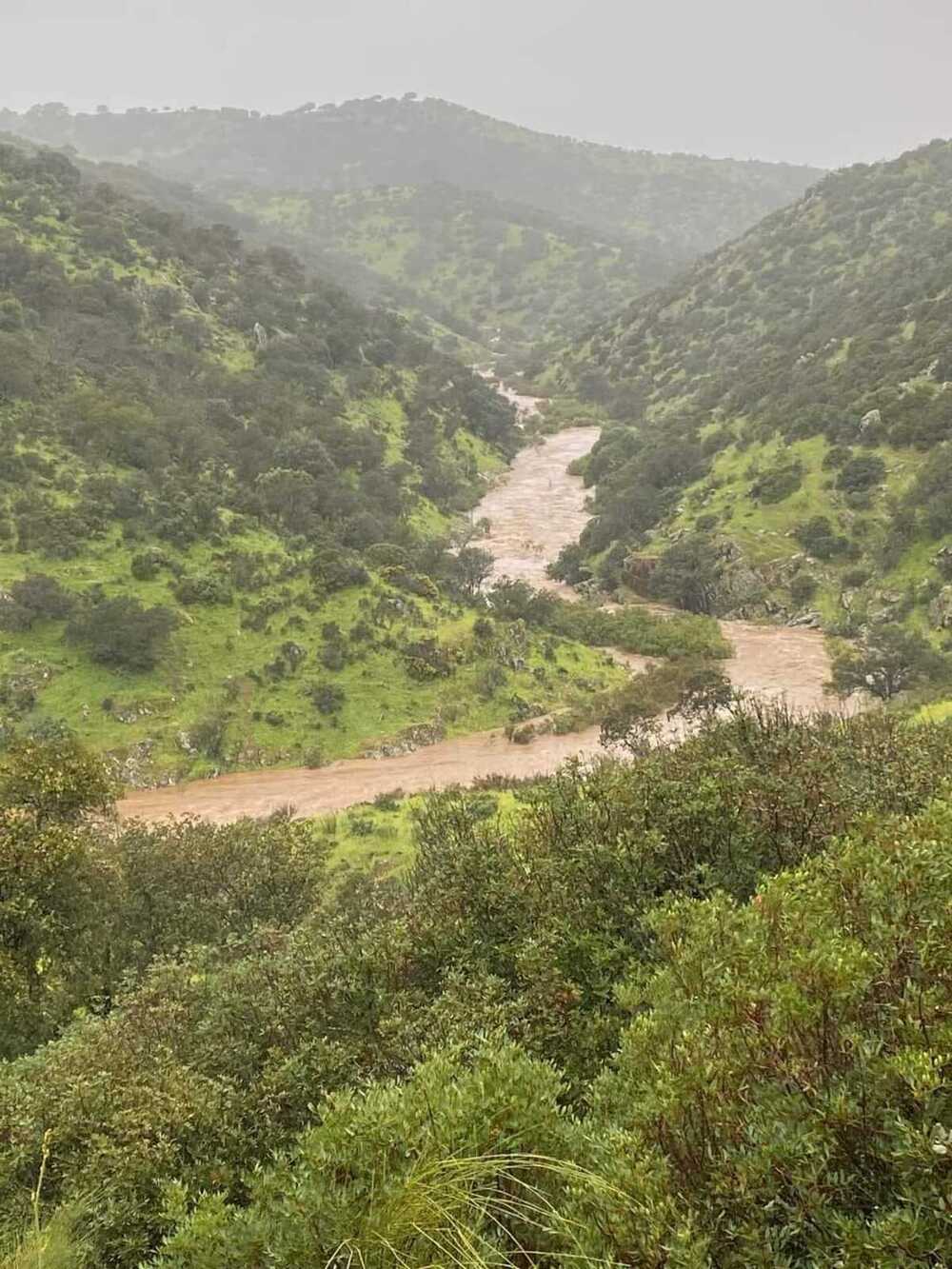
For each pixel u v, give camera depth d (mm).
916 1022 4695
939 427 66188
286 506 59812
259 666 44875
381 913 12039
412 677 47281
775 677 50688
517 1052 6227
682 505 76750
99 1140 7977
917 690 45031
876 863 6402
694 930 6691
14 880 14367
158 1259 5875
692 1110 4832
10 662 40375
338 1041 8797
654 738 40156
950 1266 3645
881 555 60469
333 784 38500
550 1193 5012
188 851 17875
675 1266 3932
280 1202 5691
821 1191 4207
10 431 53594
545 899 10141
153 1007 11570
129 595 45000
